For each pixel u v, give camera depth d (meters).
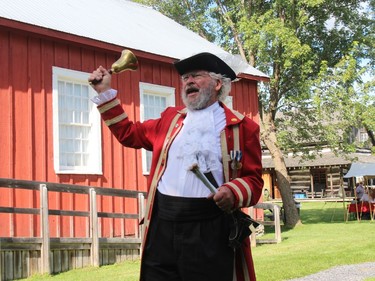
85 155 10.98
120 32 12.52
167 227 2.98
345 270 8.07
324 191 42.44
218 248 2.92
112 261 9.38
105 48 11.10
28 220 9.62
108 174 11.21
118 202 11.39
